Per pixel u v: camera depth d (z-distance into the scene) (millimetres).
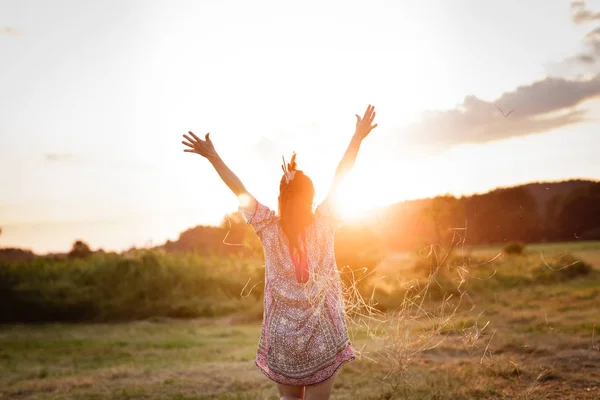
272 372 3176
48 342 12914
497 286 17141
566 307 12617
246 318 17594
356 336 7500
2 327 17844
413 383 5758
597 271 20156
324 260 3262
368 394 5699
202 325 17125
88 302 19859
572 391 5422
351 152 3377
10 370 8938
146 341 12742
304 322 3148
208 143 3502
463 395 5406
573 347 7582
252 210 3375
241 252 24453
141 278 21438
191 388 6656
